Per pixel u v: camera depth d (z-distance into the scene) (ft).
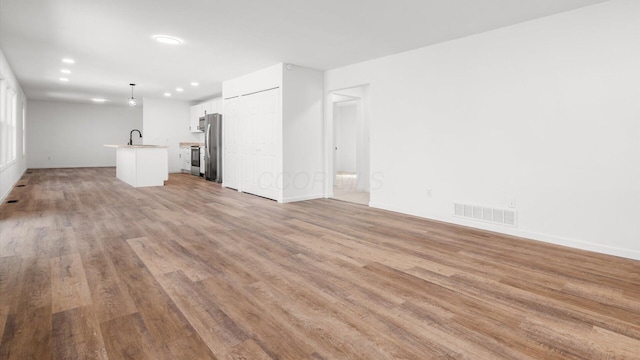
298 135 18.97
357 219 14.60
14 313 6.29
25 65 18.93
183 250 10.18
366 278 8.21
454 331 5.90
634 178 9.77
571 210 10.93
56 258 9.30
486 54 12.77
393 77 16.12
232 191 22.31
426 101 14.79
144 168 23.88
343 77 18.71
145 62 17.99
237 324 6.06
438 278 8.23
